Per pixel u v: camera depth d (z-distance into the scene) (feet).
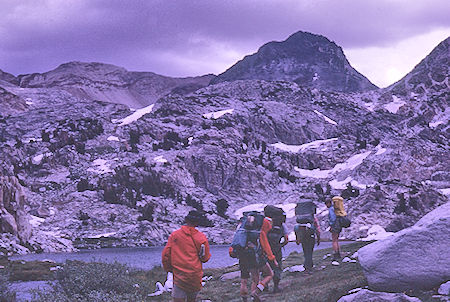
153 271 67.36
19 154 615.16
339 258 51.52
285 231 39.83
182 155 609.42
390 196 385.29
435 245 26.43
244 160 614.75
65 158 600.39
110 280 46.62
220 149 626.23
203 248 26.08
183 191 540.93
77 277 45.73
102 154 642.63
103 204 456.04
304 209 46.88
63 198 469.57
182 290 25.63
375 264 27.61
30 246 217.36
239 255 33.81
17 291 50.47
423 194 380.99
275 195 566.36
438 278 25.77
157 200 487.61
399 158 602.85
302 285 39.58
